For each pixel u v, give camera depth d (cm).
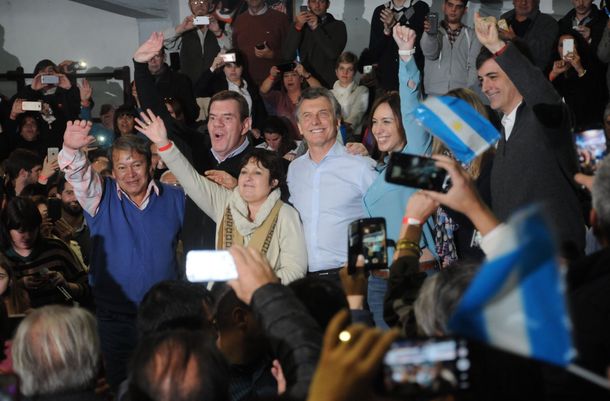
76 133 410
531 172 331
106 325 431
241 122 455
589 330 203
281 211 396
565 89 682
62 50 968
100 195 430
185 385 189
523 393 161
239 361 264
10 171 623
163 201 438
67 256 470
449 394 152
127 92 919
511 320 132
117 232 431
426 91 720
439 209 373
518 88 324
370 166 416
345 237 412
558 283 131
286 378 186
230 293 264
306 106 418
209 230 429
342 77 744
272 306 191
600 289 207
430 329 201
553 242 128
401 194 386
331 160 418
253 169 393
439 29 713
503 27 552
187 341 193
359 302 254
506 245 131
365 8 888
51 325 225
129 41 962
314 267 412
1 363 276
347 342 140
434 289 202
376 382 144
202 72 835
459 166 203
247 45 831
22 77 959
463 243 370
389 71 775
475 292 132
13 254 454
